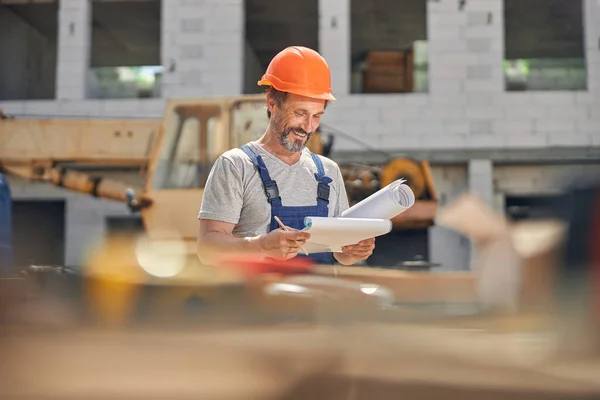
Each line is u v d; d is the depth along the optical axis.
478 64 13.11
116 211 13.39
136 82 19.41
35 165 8.86
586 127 12.95
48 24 17.62
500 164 13.27
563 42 18.83
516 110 13.05
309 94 2.09
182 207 6.95
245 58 18.12
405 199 1.87
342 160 13.02
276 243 1.73
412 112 13.11
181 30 13.38
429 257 11.52
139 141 8.75
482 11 13.12
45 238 15.61
